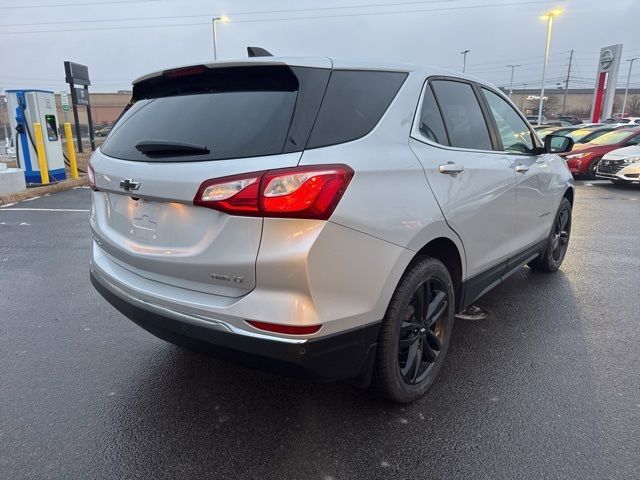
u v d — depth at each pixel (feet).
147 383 10.08
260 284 6.89
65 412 9.08
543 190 14.07
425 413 9.00
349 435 8.40
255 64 7.89
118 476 7.49
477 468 7.61
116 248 8.82
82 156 56.59
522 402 9.31
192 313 7.50
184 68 8.59
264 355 7.04
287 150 6.92
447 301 9.66
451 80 10.55
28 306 14.16
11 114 37.19
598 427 8.54
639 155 37.99
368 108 8.10
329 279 6.94
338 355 7.35
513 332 12.37
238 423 8.75
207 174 7.04
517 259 13.07
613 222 26.04
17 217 27.09
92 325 12.88
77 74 54.75
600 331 12.42
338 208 6.88
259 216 6.73
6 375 10.38
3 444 8.18
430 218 8.46
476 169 10.12
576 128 58.18
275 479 7.42
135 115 9.44
